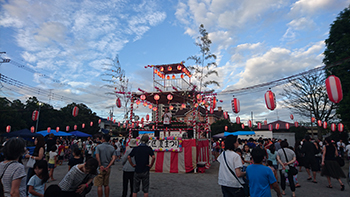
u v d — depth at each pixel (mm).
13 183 2592
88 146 13953
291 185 6043
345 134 22656
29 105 32938
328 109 23859
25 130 17484
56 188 2859
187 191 6672
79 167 3131
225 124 36219
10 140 2846
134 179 4973
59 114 35656
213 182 8023
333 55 16766
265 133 24781
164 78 15000
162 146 10695
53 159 8023
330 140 7523
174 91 12531
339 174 7004
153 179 8609
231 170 3611
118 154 15680
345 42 15953
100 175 5023
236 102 8625
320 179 8891
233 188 3549
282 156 6203
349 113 15430
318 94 23844
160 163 10531
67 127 24719
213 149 19766
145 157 5031
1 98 29125
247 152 6840
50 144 8094
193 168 10156
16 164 2742
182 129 11281
